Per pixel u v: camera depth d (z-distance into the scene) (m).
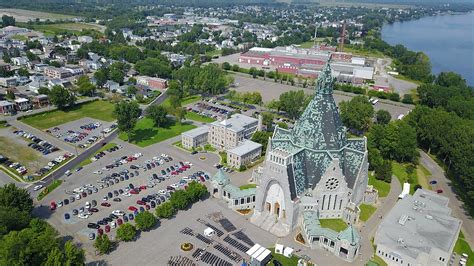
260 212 176.88
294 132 180.38
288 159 160.75
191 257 150.38
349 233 149.88
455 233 156.62
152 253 151.88
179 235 163.38
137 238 160.75
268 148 185.12
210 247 156.75
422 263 146.50
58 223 170.38
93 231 165.25
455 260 154.00
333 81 170.38
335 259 152.12
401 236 154.00
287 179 160.12
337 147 171.88
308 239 159.25
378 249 152.50
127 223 160.88
